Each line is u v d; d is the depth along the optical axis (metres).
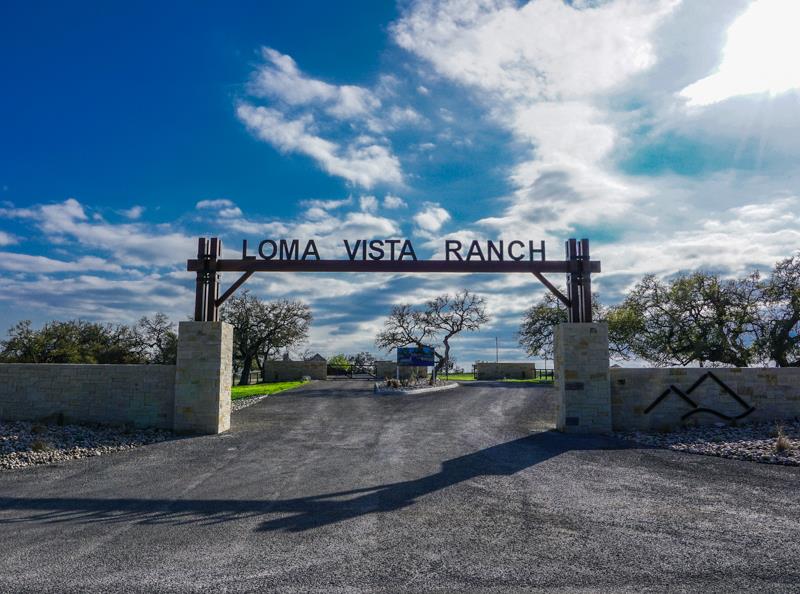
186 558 5.90
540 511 7.61
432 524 7.05
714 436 13.48
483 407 21.09
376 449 12.64
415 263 15.64
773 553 5.90
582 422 14.93
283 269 15.61
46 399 15.80
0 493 8.79
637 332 29.06
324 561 5.80
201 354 15.26
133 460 11.48
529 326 45.62
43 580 5.32
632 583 5.19
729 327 26.09
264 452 12.33
